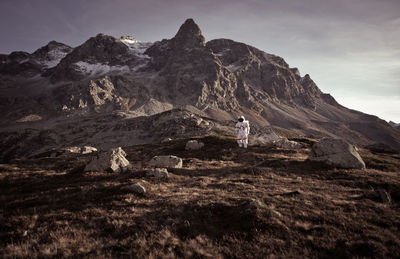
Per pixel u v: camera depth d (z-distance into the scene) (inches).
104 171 658.2
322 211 347.6
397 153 1355.8
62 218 331.0
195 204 377.1
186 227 298.4
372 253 234.4
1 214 340.5
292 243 258.2
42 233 283.9
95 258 235.1
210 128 6466.5
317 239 265.6
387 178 558.6
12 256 236.5
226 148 1141.1
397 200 414.3
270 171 673.6
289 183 538.6
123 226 303.7
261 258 234.8
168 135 6323.8
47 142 7450.8
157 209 358.9
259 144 1200.8
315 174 629.9
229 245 259.9
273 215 322.0
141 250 247.3
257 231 284.0
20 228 297.4
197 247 254.5
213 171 711.7
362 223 305.0
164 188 495.8
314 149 797.9
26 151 7052.2
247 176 619.2
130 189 455.2
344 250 241.4
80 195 433.4
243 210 337.4
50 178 621.9
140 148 1512.1
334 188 492.4
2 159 6678.2
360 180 541.6
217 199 403.5
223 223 314.7
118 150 741.9
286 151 1027.3
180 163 780.0
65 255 238.7
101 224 311.6
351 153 714.8
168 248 250.7
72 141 7391.7
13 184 570.3
